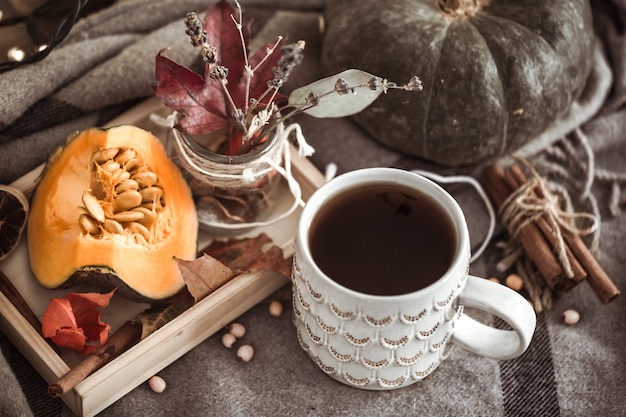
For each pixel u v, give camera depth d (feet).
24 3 2.64
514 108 2.27
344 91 1.84
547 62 2.27
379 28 2.29
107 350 1.93
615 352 2.12
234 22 1.97
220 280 2.00
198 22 1.81
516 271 2.27
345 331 1.85
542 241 2.20
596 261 2.24
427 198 1.92
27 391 2.00
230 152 2.05
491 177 2.34
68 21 2.32
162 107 2.30
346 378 1.99
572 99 2.38
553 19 2.29
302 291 1.89
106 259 1.91
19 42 2.57
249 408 2.02
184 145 2.00
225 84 1.93
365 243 1.89
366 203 1.94
